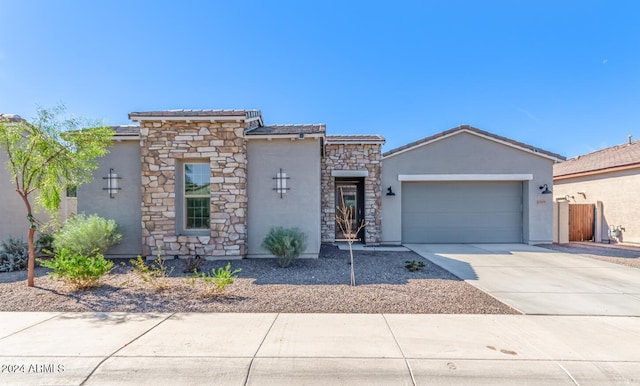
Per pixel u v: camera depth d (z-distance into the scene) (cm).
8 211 1061
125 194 959
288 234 854
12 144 624
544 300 565
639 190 1345
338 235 1475
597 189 1530
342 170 1338
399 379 315
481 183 1374
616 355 358
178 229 931
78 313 493
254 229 959
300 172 962
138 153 963
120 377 320
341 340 394
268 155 964
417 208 1375
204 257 899
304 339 397
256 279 710
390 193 1329
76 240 828
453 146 1347
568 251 1150
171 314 488
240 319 468
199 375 321
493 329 432
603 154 1753
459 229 1373
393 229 1329
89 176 737
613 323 458
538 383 311
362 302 548
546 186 1334
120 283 658
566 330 430
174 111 918
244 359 347
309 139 961
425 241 1371
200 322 455
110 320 463
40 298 563
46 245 929
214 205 912
